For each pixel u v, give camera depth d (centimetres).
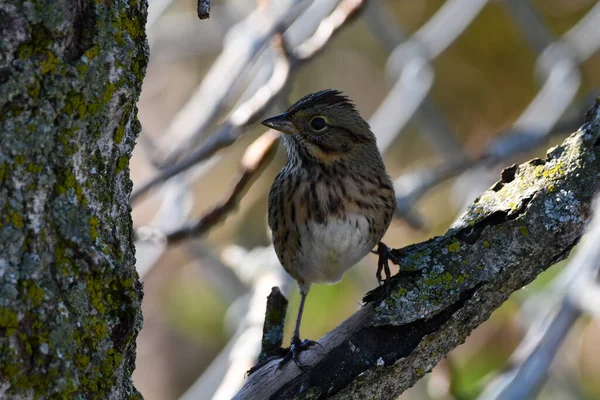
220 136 998
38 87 518
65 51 525
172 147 1309
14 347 511
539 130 1350
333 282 1014
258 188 1892
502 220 659
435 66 2020
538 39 1565
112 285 563
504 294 669
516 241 655
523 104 2005
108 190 564
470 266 655
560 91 1515
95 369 548
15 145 515
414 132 1970
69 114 530
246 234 1859
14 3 510
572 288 1089
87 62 531
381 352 644
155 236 1017
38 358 519
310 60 1024
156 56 1766
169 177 992
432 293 650
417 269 657
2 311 509
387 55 2012
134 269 585
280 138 1127
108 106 545
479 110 2022
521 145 1329
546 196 656
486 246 658
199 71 2016
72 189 539
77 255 541
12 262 516
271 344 745
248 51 1148
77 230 542
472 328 672
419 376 665
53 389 523
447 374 1156
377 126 1484
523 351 1129
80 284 541
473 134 2017
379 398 655
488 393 1122
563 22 2000
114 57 543
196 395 1240
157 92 1994
